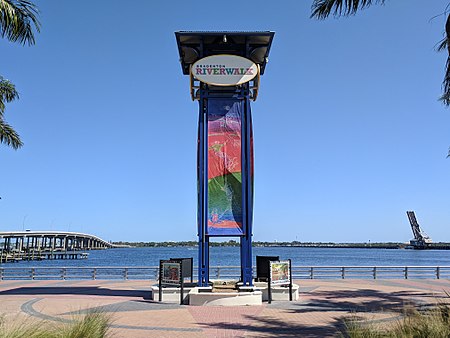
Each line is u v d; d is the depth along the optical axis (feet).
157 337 34.76
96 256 467.52
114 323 40.70
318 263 260.01
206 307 50.80
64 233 415.85
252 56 64.13
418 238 538.88
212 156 59.41
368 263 259.80
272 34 59.57
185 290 55.11
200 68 59.67
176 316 44.70
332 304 52.75
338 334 35.50
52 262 330.95
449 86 33.81
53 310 47.85
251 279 56.90
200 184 59.26
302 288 71.15
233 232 57.67
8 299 57.47
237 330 37.50
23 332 25.09
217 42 61.77
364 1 35.50
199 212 58.70
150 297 59.82
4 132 61.67
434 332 26.53
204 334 35.91
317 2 36.63
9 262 332.19
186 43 61.21
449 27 31.78
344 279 87.76
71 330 26.89
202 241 57.77
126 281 85.76
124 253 601.21
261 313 46.44
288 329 37.83
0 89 57.00
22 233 361.10
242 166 59.31
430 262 276.62
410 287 72.54
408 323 28.53
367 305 51.72
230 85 60.03
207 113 60.64
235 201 58.49
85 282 83.82
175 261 54.60
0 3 36.60
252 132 61.21
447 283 79.97
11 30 39.17
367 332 27.96
